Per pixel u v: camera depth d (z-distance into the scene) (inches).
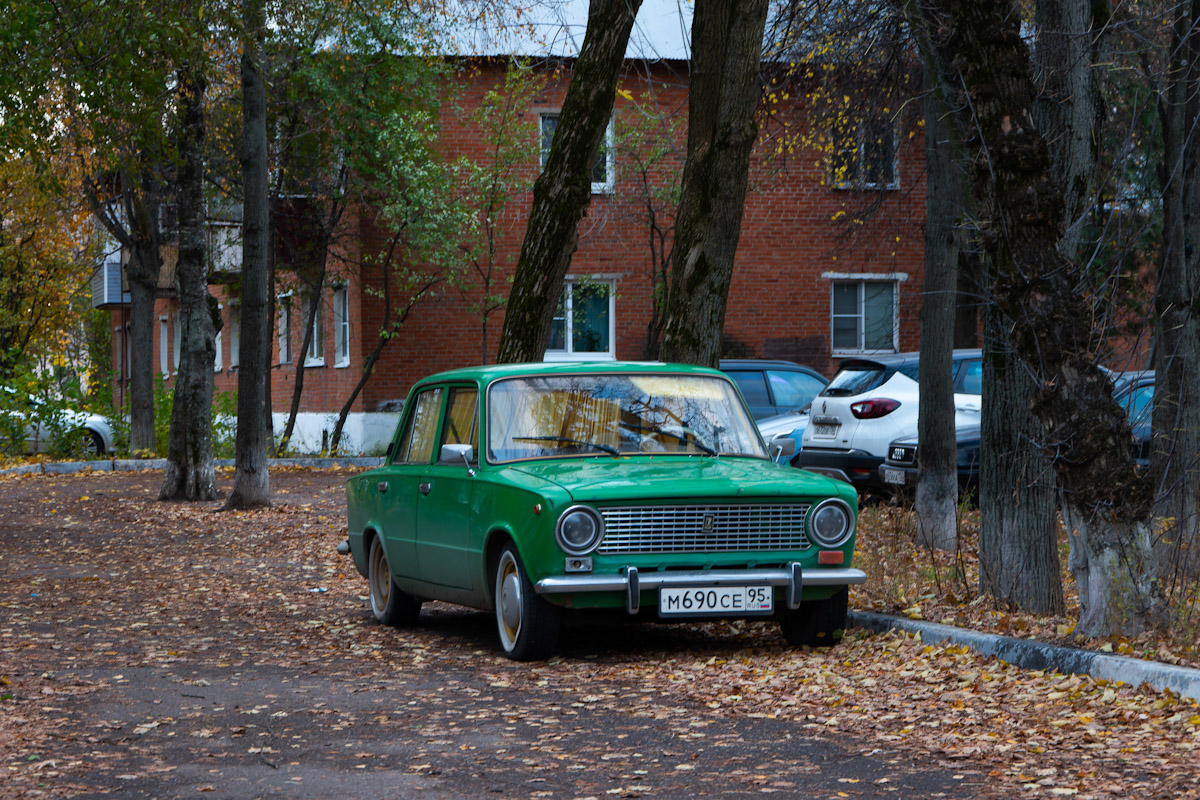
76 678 321.4
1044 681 299.1
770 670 324.2
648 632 397.4
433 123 1171.9
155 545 671.8
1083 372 319.0
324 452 1216.8
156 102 716.7
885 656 339.3
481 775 225.8
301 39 888.9
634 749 244.8
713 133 526.0
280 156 1159.6
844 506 346.6
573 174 572.4
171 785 218.5
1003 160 320.2
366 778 223.6
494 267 1243.2
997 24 322.0
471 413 380.2
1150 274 537.0
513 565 343.3
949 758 235.1
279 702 293.9
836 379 703.7
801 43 589.6
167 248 1365.7
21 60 647.1
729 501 336.5
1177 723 254.7
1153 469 435.2
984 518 400.5
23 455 1250.6
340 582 544.7
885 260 1273.4
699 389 390.9
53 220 1285.7
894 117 599.5
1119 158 350.9
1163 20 464.8
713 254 524.1
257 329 820.0
